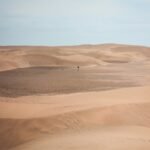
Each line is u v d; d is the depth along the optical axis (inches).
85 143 498.3
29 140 601.3
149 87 1130.0
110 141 502.3
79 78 1713.8
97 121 677.9
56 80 1632.6
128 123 681.0
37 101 983.0
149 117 704.4
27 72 2011.6
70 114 693.3
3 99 1050.1
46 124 656.4
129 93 1019.9
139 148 455.5
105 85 1497.3
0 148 584.7
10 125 652.1
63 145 503.5
